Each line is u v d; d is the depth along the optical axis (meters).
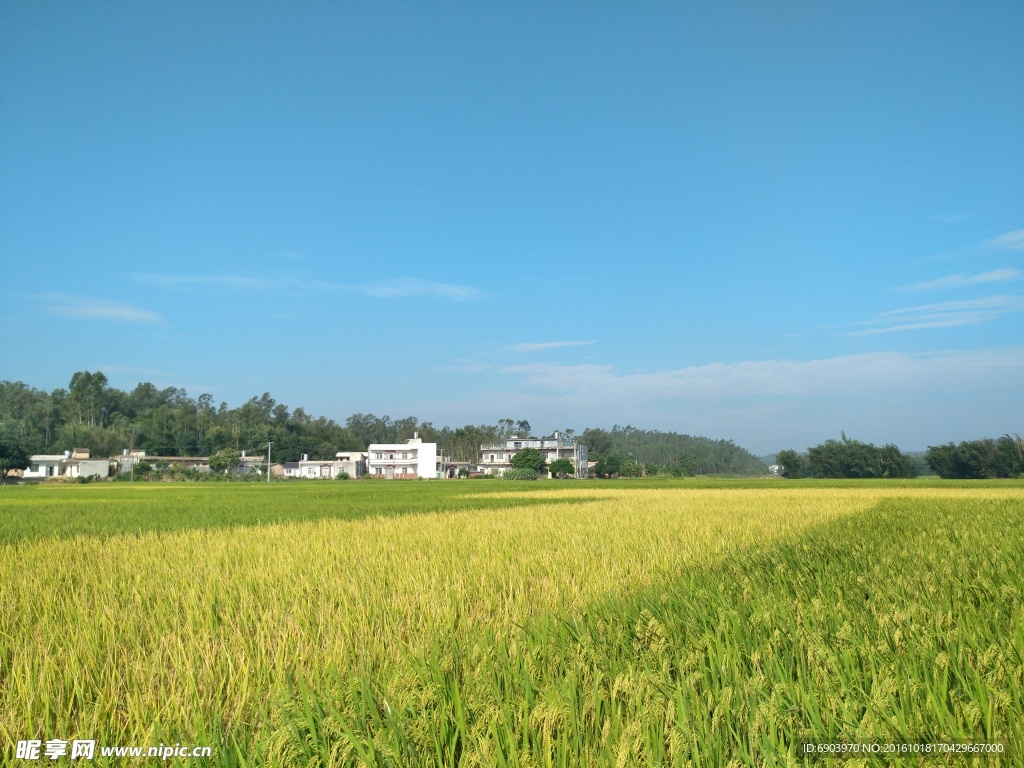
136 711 3.56
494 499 30.94
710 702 3.44
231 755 3.16
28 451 80.19
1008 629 4.86
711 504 23.98
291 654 4.55
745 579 6.85
